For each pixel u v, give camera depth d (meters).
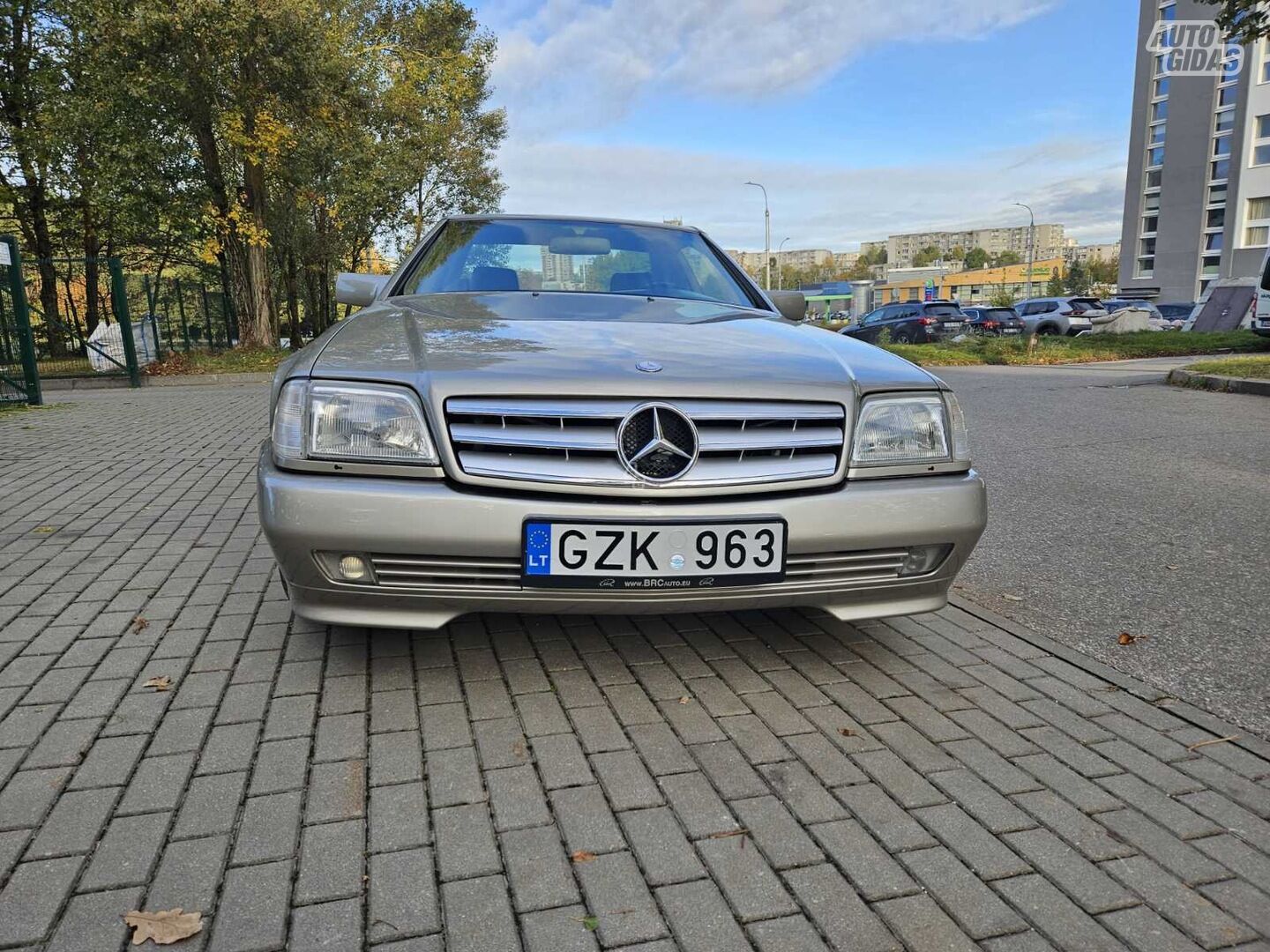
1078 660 2.89
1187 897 1.75
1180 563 3.97
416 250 3.92
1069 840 1.93
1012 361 17.67
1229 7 11.37
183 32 14.05
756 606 2.45
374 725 2.37
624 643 2.97
